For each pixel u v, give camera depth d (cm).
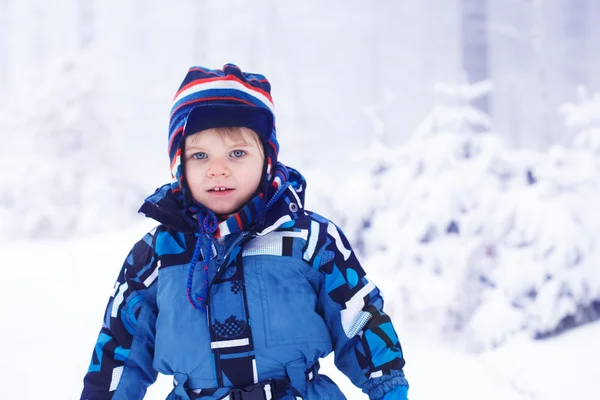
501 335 363
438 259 402
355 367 148
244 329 140
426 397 287
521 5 2100
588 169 408
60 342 375
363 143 2041
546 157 427
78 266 601
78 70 1227
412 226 417
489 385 300
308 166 1712
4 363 333
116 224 1104
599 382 284
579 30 2403
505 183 436
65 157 1170
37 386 302
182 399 146
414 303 389
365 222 462
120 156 1312
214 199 148
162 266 150
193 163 150
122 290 156
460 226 411
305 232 149
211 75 156
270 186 151
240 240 144
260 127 150
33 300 478
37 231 1090
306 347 143
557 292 371
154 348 154
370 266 424
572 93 2194
